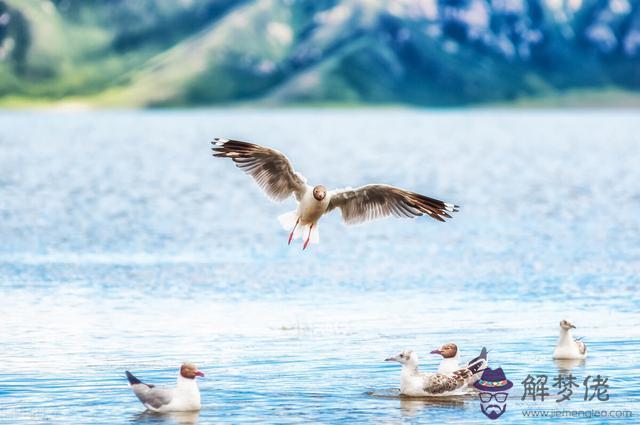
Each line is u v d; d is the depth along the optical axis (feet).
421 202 61.21
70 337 88.17
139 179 289.74
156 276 121.70
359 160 392.88
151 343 85.87
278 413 66.49
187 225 179.73
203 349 83.76
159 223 182.91
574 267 128.88
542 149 465.47
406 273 124.47
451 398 70.13
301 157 410.11
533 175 314.14
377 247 149.38
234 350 83.30
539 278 120.26
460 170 338.34
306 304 104.12
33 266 129.39
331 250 146.61
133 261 134.92
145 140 533.96
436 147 483.92
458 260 135.54
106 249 147.43
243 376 75.20
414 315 97.76
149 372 76.43
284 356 81.20
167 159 382.83
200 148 461.78
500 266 130.11
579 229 172.65
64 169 326.24
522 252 143.33
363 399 69.72
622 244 152.35
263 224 181.98
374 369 77.25
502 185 277.64
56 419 65.21
